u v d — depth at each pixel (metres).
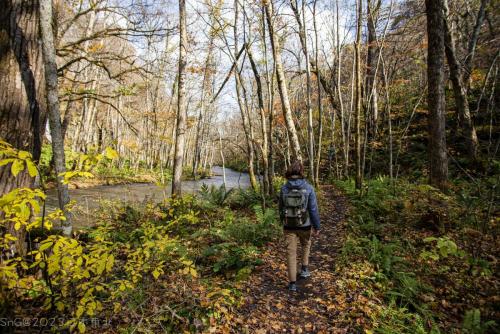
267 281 4.93
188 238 7.05
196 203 10.56
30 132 4.18
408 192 9.66
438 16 8.38
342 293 4.48
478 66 15.45
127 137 34.41
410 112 19.33
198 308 3.71
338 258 5.74
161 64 12.09
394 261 5.35
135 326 3.18
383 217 8.28
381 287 4.64
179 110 10.79
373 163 17.70
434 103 8.60
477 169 10.99
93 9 9.38
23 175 3.99
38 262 2.59
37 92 4.32
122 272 4.38
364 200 9.91
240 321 3.71
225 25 11.62
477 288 4.66
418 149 16.48
